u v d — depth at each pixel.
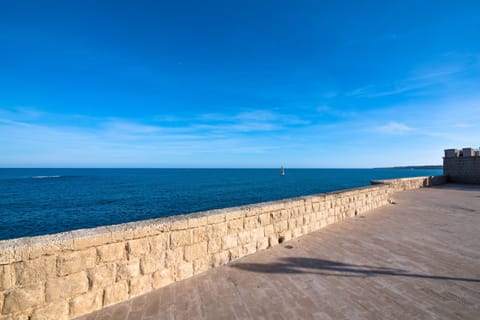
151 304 3.52
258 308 3.38
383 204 11.46
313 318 3.13
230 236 5.05
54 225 20.72
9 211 26.12
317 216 7.48
